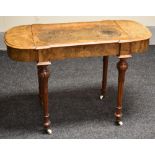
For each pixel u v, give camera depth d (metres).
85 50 1.80
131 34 1.92
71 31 1.98
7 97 2.45
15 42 1.80
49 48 1.75
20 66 3.00
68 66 2.99
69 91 2.53
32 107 2.31
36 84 2.66
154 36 3.47
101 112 2.25
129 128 2.09
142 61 3.09
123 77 1.95
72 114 2.23
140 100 2.41
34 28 2.03
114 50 1.84
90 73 2.85
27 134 2.04
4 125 2.12
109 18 3.41
